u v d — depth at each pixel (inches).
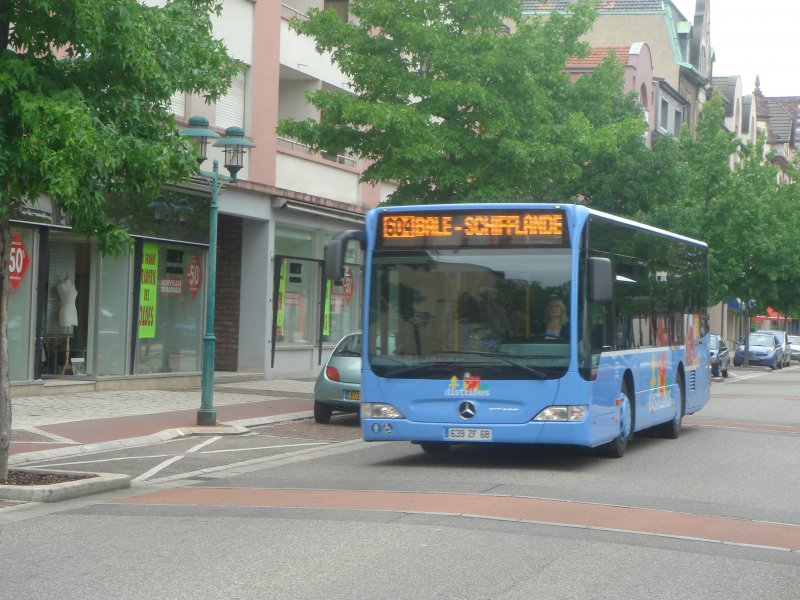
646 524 399.5
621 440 608.4
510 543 355.3
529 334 538.0
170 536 363.6
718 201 1902.1
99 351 944.9
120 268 964.0
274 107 1146.0
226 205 1081.4
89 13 441.1
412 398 546.9
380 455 620.1
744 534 388.5
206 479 514.9
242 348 1168.2
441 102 911.7
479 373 539.2
